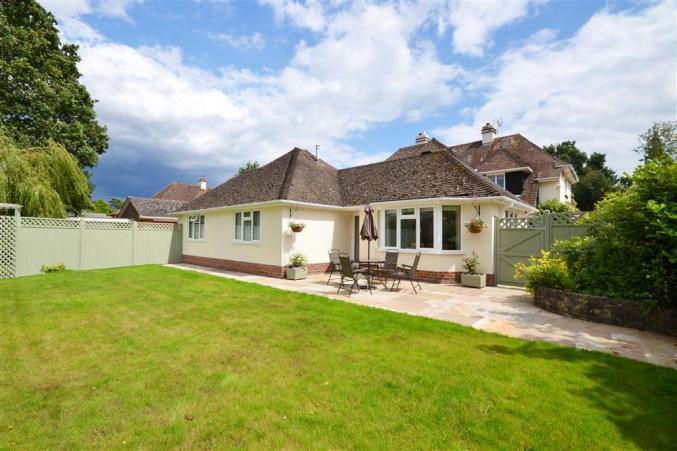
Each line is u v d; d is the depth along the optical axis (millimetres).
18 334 5633
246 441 2801
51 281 11336
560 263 8008
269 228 14078
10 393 3607
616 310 6527
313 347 5070
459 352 4887
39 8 20594
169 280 11680
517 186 21219
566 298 7238
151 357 4645
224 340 5379
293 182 14695
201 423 3055
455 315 7254
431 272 12180
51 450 2680
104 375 4059
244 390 3695
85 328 6000
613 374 4152
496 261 11469
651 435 2943
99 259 16094
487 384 3848
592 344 5398
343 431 2951
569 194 27484
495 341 5418
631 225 6750
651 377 4090
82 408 3297
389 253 11977
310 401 3467
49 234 14289
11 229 13031
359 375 4094
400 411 3287
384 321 6527
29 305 7758
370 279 11555
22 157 14258
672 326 5977
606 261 7117
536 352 4930
